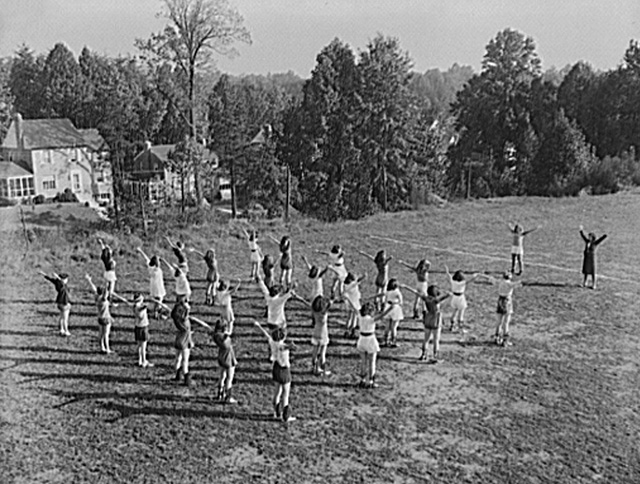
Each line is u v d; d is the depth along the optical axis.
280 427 12.39
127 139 52.69
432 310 16.05
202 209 38.28
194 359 15.89
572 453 11.46
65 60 60.72
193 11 37.34
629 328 18.89
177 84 40.44
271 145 45.91
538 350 17.02
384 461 11.16
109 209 35.78
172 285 23.47
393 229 35.97
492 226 37.00
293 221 37.69
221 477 10.57
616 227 36.25
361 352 14.34
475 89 54.31
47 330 17.69
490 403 13.62
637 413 13.13
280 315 16.81
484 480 10.56
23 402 13.05
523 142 51.69
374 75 45.53
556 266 27.22
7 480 10.16
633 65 49.03
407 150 46.94
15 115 51.38
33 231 28.59
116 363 15.54
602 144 50.81
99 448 11.40
